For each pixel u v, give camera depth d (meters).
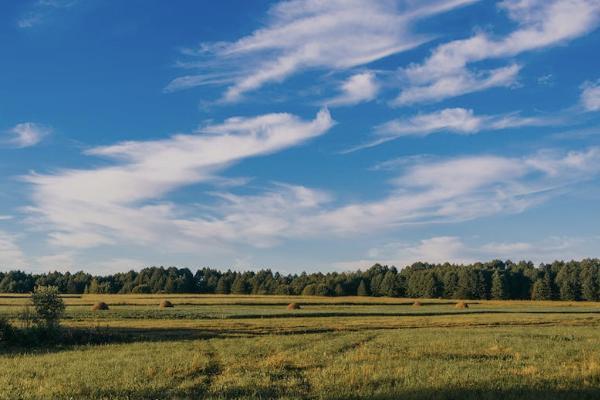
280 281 197.25
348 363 26.12
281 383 20.95
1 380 21.69
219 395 18.88
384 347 33.03
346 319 63.00
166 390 19.61
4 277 199.12
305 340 37.59
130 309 75.62
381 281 182.62
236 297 132.38
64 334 39.31
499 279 166.62
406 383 20.59
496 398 18.05
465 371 23.14
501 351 30.78
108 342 39.16
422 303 114.88
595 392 19.12
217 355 29.64
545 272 169.50
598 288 154.62
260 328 49.16
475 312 79.88
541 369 23.97
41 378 22.56
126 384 20.52
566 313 77.50
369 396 18.47
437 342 35.31
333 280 183.12
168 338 41.31
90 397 18.62
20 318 41.78
